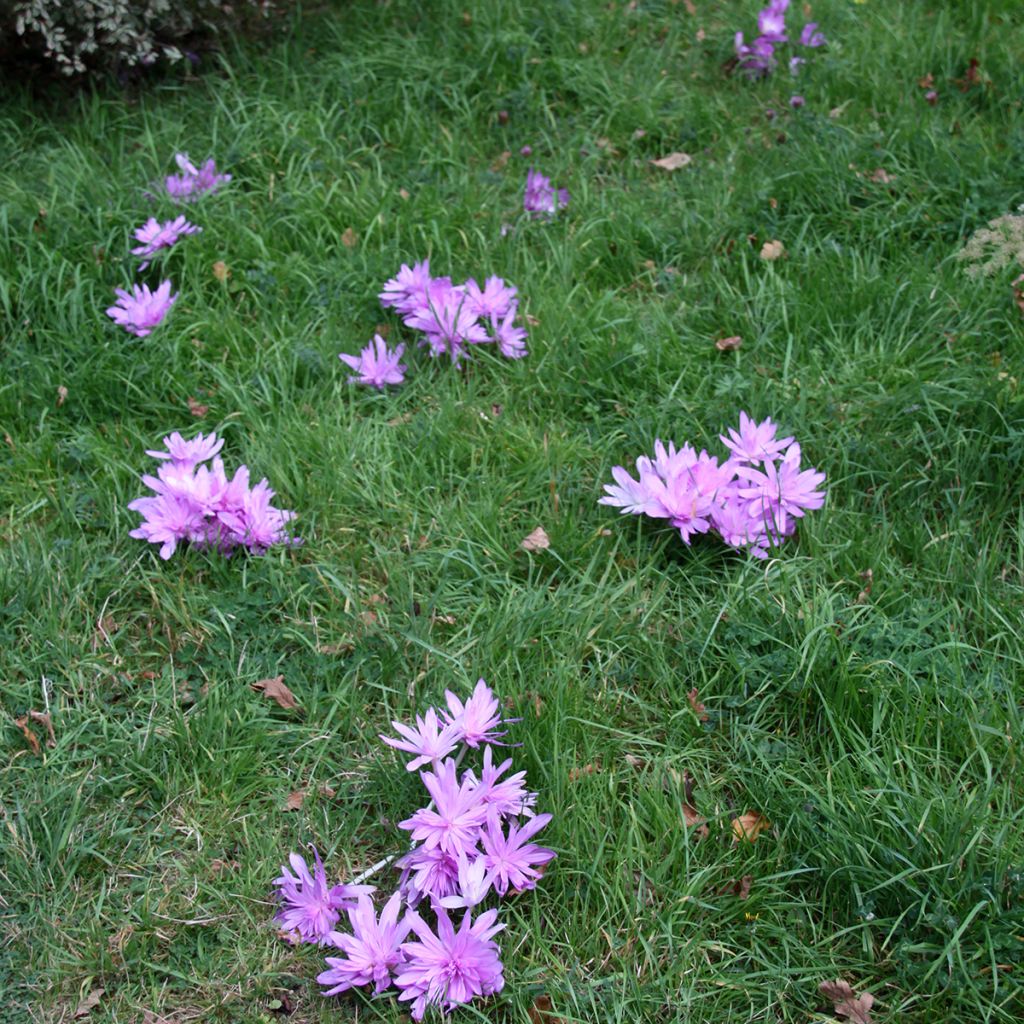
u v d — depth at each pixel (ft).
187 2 13.02
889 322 11.19
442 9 13.70
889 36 13.67
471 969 8.32
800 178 12.16
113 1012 8.45
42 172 12.28
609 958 8.58
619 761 9.18
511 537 10.12
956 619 9.66
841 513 10.19
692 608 9.77
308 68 13.25
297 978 8.53
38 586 9.73
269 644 9.64
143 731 9.27
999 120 12.89
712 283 11.60
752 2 14.16
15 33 12.69
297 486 10.29
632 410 10.72
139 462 10.44
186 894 8.80
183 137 12.64
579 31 13.73
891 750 9.07
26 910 8.71
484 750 8.96
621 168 12.70
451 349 10.97
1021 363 10.75
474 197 12.10
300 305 11.45
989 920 8.48
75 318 11.12
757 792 9.02
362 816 9.02
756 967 8.59
